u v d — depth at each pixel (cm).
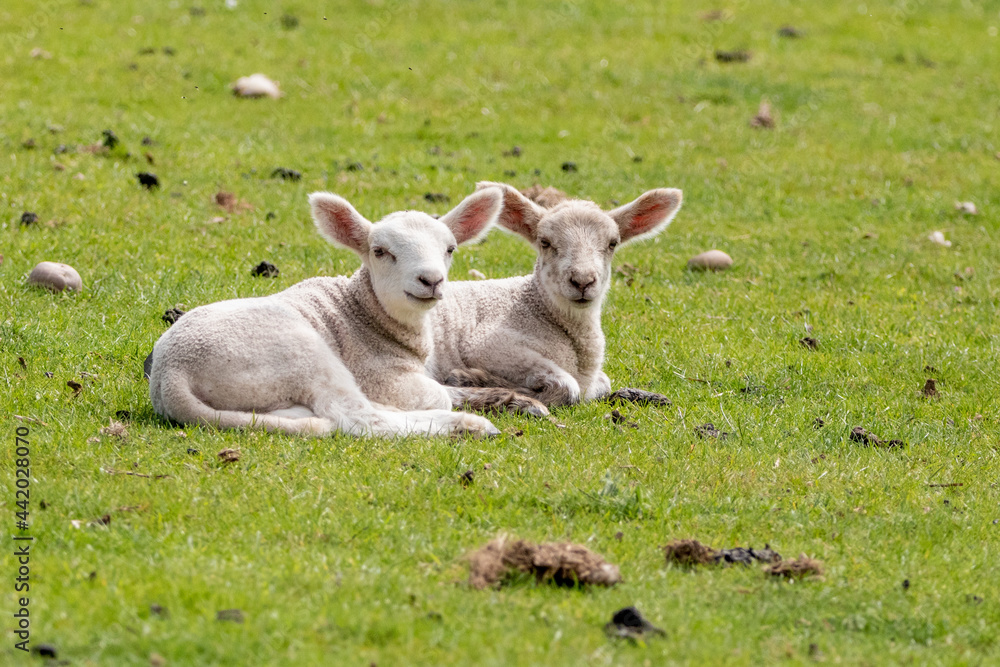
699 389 1731
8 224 2267
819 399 1725
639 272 2408
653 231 1730
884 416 1645
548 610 984
